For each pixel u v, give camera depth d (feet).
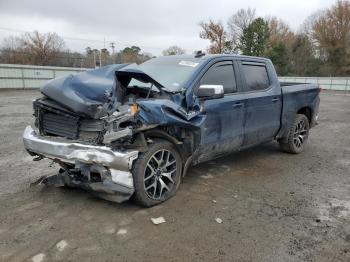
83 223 11.27
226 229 11.12
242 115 15.98
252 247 10.08
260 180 16.05
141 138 11.86
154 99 12.63
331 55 177.78
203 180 15.76
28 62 161.17
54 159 12.34
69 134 12.28
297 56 183.01
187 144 13.66
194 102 13.26
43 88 12.32
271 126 18.30
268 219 11.94
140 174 11.81
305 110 22.07
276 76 19.02
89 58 180.86
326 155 21.15
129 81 13.35
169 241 10.28
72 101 11.42
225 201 13.39
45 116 13.03
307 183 15.79
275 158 20.08
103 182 11.52
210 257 9.50
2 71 85.30
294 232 11.05
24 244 9.95
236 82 16.08
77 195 13.56
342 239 10.68
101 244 10.02
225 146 15.55
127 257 9.40
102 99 11.76
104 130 11.34
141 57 202.08
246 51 168.25
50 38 170.19
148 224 11.28
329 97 84.07
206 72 14.57
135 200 12.28
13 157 19.15
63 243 10.03
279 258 9.55
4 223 11.19
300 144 21.34
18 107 45.68
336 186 15.46
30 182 15.05
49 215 11.80
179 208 12.58
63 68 97.50
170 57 16.72
